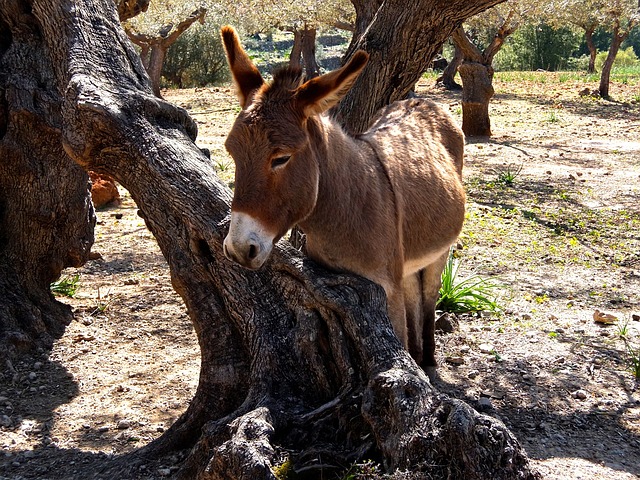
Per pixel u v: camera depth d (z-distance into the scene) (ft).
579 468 12.21
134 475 11.58
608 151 47.80
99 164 13.71
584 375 16.58
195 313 12.22
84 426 14.56
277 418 9.91
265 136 10.12
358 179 12.30
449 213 15.79
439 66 112.57
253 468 8.52
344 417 9.89
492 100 76.59
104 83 14.42
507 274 24.18
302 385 10.81
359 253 12.25
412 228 14.42
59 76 16.17
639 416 14.65
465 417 8.55
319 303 10.97
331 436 9.93
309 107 10.43
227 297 11.84
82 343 18.84
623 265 25.48
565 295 22.35
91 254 25.88
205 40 101.65
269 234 10.21
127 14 24.29
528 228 29.76
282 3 65.72
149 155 13.01
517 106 71.87
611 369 16.93
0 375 16.97
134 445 13.64
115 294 22.48
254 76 11.39
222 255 11.87
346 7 67.21
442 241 15.78
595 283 23.47
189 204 12.35
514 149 48.06
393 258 13.00
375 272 12.54
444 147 16.96
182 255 12.39
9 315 18.38
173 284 12.56
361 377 10.29
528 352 17.88
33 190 18.70
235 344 11.93
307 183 10.64
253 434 9.20
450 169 16.46
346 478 8.93
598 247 27.50
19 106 17.99
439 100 73.05
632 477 12.01
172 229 12.56
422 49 16.47
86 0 16.60
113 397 15.92
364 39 16.61
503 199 34.78
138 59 16.08
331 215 11.82
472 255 25.98
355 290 11.13
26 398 15.99
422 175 14.89
